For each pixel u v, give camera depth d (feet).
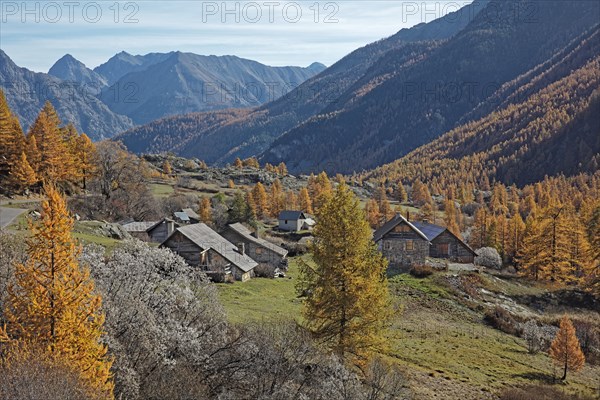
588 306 212.64
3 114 252.21
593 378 137.59
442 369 117.70
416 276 208.13
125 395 65.98
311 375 79.15
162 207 341.62
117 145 357.00
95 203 268.62
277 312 132.87
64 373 52.54
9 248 82.02
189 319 85.25
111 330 71.15
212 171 639.35
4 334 57.98
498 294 206.28
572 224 259.39
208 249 178.50
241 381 76.64
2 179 240.94
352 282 93.61
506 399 104.63
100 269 81.61
